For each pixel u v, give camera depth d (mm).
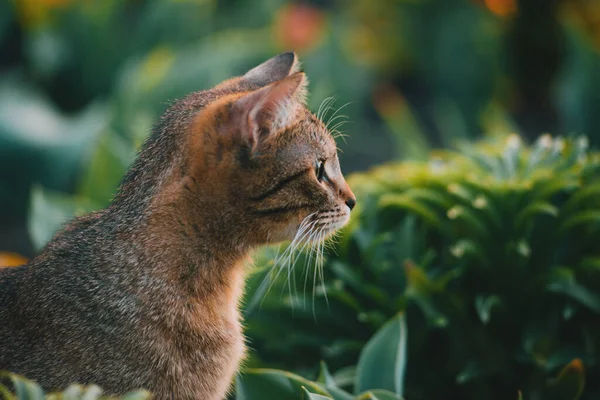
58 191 9344
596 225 5152
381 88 13391
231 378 4090
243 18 12188
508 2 12664
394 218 5695
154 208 3830
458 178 5555
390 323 4582
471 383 5152
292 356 5328
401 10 13531
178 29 11109
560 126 12125
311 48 11406
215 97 4051
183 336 3752
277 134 3852
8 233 9211
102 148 7234
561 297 5098
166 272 3764
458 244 5109
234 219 3883
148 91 9312
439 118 12422
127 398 2730
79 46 11289
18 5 11570
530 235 5219
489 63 12398
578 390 4645
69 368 3568
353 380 4910
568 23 10234
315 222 4090
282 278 5258
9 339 3646
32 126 9562
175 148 3867
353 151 11453
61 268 3779
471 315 5227
